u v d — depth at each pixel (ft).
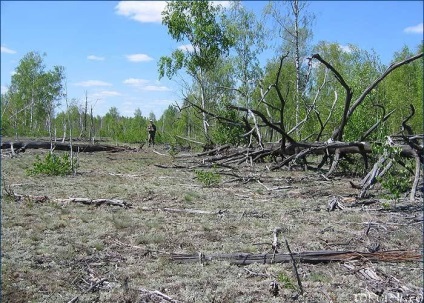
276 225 27.91
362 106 54.80
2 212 29.53
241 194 38.50
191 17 93.66
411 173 40.34
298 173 52.06
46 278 19.22
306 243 24.52
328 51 96.99
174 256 21.79
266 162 61.93
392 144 37.40
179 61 92.07
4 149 71.61
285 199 36.40
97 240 24.30
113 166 57.52
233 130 68.08
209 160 57.06
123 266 20.79
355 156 51.80
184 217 29.76
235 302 17.21
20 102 150.71
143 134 113.80
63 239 24.41
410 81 98.17
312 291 18.31
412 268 20.85
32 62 154.30
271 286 18.11
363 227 27.71
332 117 66.13
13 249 22.59
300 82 89.61
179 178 47.50
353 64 83.51
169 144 97.40
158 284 18.72
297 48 87.04
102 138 138.31
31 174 46.03
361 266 20.95
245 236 25.66
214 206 33.27
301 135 72.38
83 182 42.73
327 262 21.47
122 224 26.96
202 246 23.71
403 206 33.14
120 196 36.22
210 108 98.78
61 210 30.42
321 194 38.32
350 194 37.93
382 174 36.42
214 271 20.17
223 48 94.73
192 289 18.31
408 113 87.25
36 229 25.99
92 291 18.15
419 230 27.12
